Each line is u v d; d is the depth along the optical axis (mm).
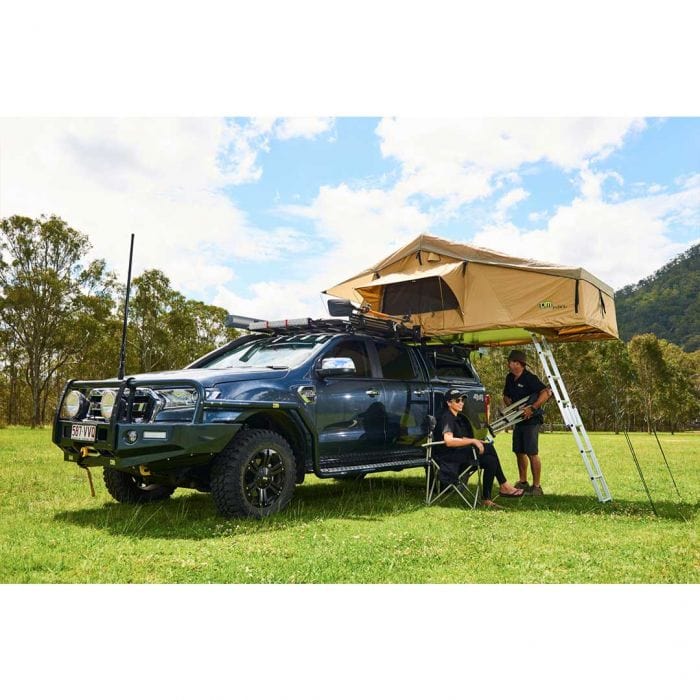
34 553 4039
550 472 10477
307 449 5887
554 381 7617
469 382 8242
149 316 45844
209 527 4930
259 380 5504
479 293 7582
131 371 44812
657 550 4402
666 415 69062
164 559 3996
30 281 39688
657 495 7500
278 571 3801
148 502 6227
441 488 6988
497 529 5133
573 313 7148
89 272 41875
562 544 4590
